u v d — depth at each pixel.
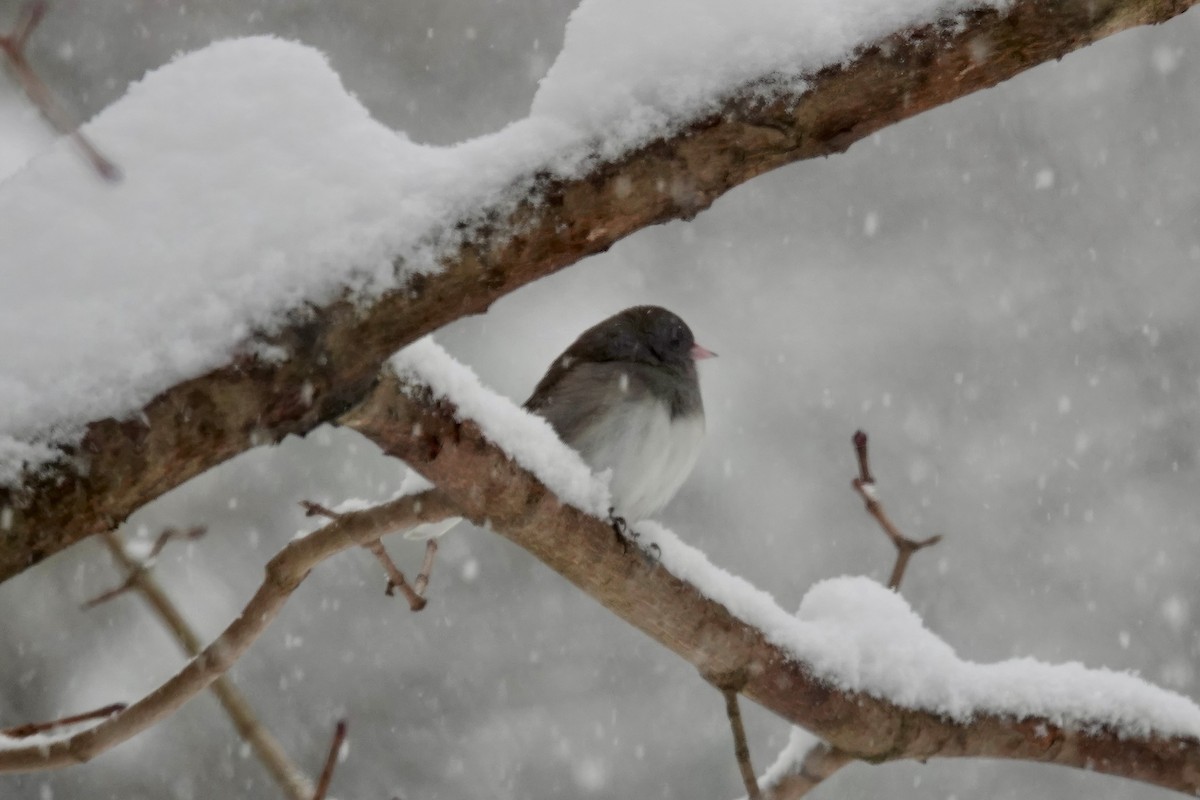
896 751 5.14
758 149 3.71
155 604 6.00
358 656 12.55
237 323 3.20
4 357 3.00
